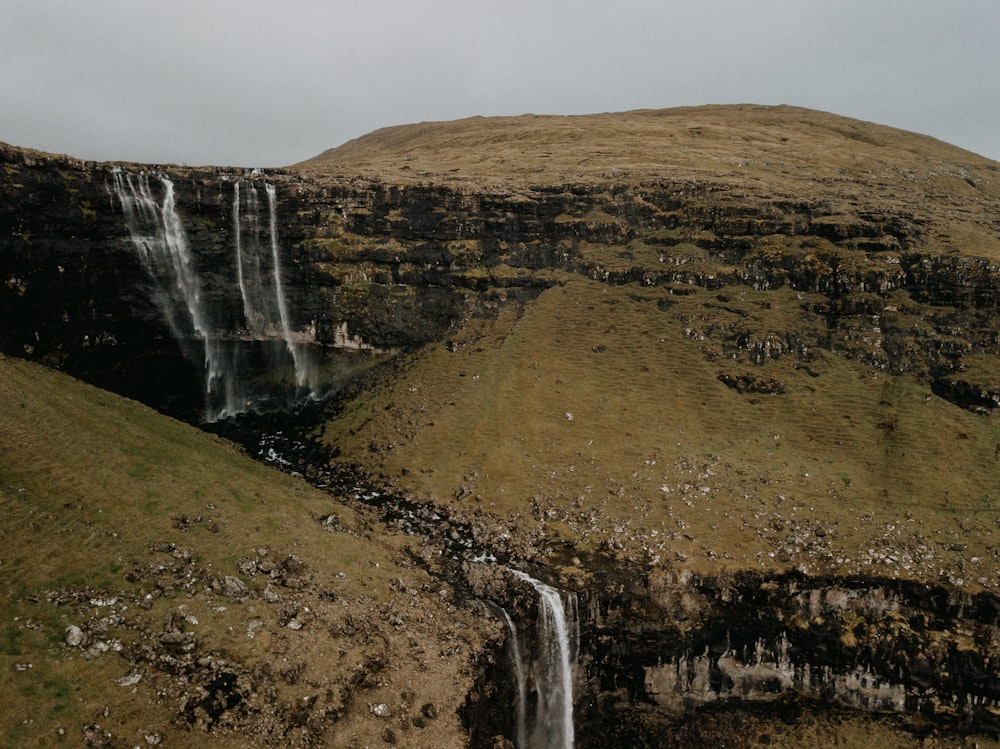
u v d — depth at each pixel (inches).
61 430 1739.7
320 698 1279.5
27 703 1108.5
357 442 2464.3
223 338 2645.2
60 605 1288.1
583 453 2299.5
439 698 1400.1
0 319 2155.5
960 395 2321.6
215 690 1221.7
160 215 2493.8
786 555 1886.1
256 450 2447.1
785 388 2450.8
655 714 1815.9
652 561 1884.8
